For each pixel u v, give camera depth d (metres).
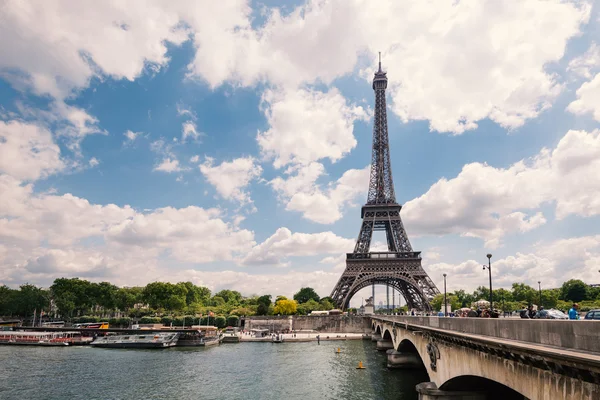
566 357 22.91
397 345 107.00
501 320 35.19
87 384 93.62
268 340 193.38
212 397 81.56
